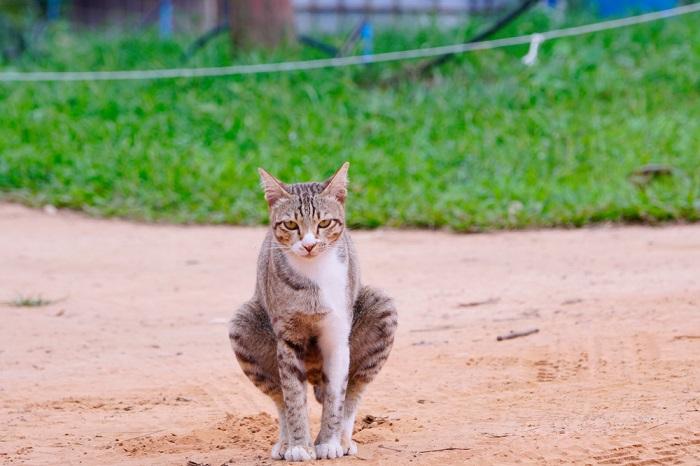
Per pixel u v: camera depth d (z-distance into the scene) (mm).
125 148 20859
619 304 11273
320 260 7227
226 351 10523
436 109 22359
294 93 23297
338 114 22266
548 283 12797
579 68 23781
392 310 7629
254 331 7598
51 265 15055
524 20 26266
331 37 27500
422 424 7934
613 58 24562
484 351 9914
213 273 14438
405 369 9500
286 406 7289
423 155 20266
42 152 20703
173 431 8055
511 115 22016
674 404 7887
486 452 6969
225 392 9125
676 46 24922
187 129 21984
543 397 8406
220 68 24031
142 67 25250
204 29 31688
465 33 25500
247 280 13969
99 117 22516
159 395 9055
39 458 7410
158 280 14102
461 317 11445
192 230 17766
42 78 23578
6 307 12672
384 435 7727
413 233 17141
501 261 14445
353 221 17531
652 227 16625
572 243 15516
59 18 32031
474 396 8609
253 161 20109
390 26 27234
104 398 8984
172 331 11461
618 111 22156
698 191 17562
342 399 7328
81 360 10297
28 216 18469
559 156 20125
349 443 7375
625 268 13352
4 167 20078
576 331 10312
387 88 23859
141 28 30906
